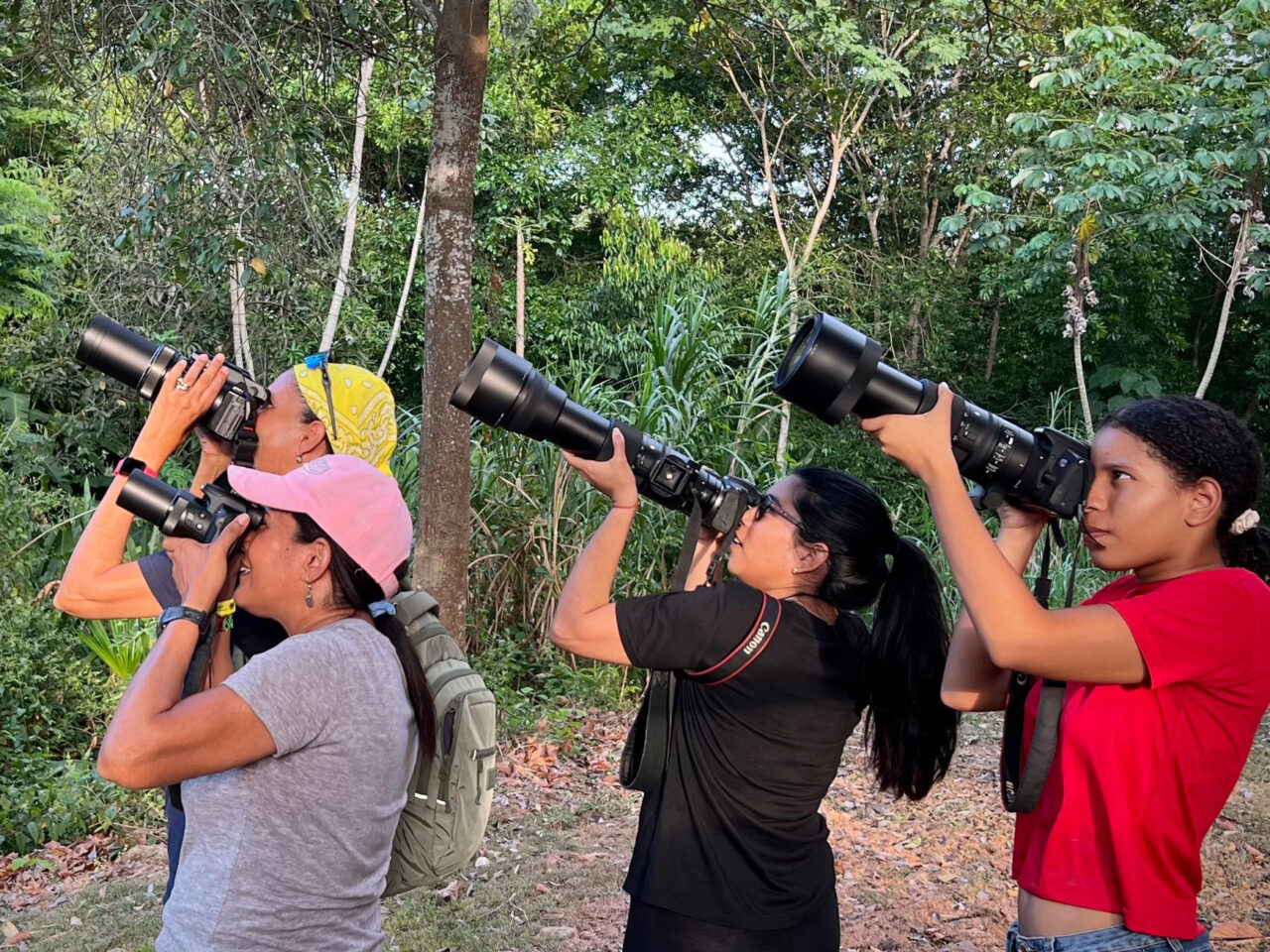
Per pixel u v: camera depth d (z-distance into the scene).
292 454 2.02
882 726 2.02
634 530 6.99
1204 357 15.76
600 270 15.82
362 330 9.89
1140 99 11.78
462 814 1.79
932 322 15.10
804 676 1.89
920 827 5.07
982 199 12.61
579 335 14.31
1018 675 1.70
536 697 6.75
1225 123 11.15
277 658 1.54
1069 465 1.61
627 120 15.17
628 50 7.94
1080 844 1.55
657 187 16.59
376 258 11.91
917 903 4.24
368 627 1.66
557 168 14.74
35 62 5.57
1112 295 13.68
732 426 7.78
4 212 9.67
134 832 4.87
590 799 5.29
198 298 6.95
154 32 4.74
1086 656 1.46
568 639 1.87
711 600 1.88
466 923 3.99
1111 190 10.73
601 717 6.58
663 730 1.94
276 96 5.04
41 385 9.92
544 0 9.74
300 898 1.52
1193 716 1.50
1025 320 15.43
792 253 15.32
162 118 5.03
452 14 4.95
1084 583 8.30
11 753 5.32
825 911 1.96
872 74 13.15
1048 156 11.90
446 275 5.08
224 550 1.59
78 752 5.65
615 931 3.94
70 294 10.09
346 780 1.56
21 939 3.86
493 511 7.06
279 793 1.53
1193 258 14.83
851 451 12.22
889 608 1.99
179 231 5.03
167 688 1.48
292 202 5.10
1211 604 1.48
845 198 18.00
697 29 7.09
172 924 1.52
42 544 7.14
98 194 7.09
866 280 16.11
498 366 1.81
